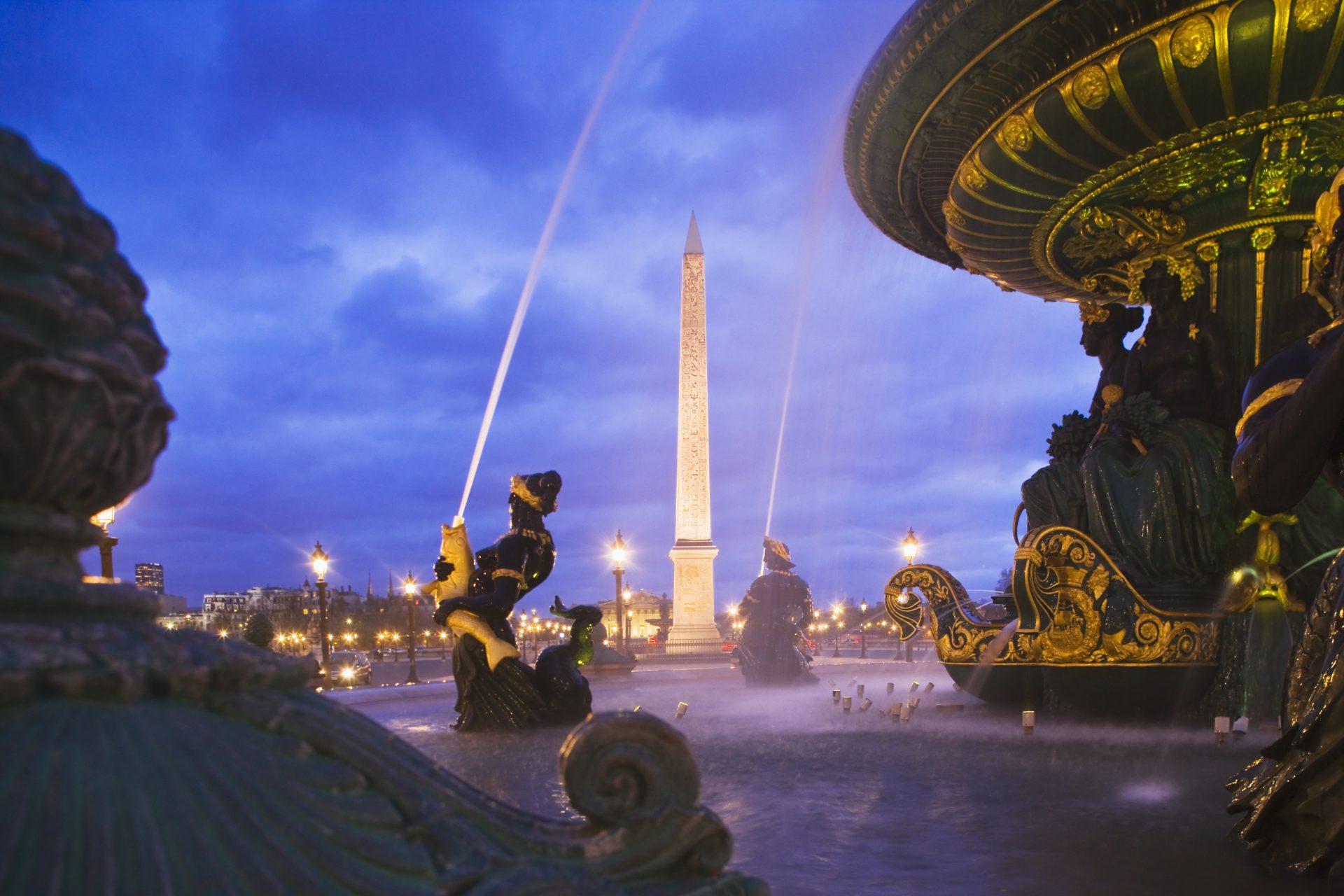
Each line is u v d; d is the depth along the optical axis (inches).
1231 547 319.6
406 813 57.7
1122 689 311.7
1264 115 295.7
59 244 49.5
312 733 56.0
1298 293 332.2
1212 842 148.4
